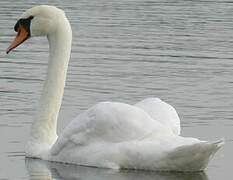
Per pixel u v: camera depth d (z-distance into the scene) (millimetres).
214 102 19641
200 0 34562
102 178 14570
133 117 15273
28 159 16078
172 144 14742
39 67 22812
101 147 15359
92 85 21000
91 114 15562
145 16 30109
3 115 18312
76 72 22250
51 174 14914
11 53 24500
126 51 24578
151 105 16016
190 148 14453
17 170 15188
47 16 17031
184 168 14844
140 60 23625
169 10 31625
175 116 15930
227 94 20359
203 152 14508
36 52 24703
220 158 15844
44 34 17141
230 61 23656
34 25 17094
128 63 23281
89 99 19766
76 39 26016
